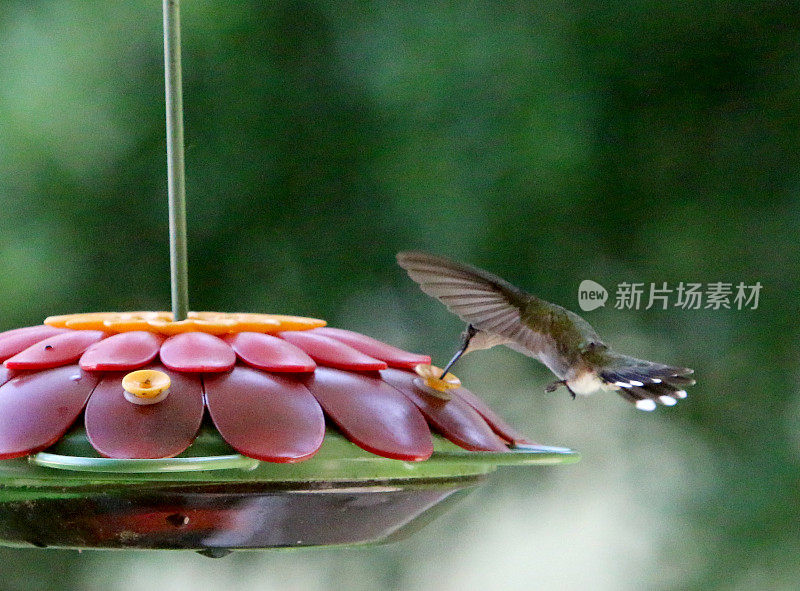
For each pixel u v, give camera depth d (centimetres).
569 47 1073
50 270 996
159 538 397
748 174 1092
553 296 1051
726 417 1096
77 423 380
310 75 1064
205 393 391
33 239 1000
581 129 1056
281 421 385
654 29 1088
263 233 1050
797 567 1063
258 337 438
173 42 456
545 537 1158
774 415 1082
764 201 1088
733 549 1082
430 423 427
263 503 393
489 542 1159
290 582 1162
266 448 370
